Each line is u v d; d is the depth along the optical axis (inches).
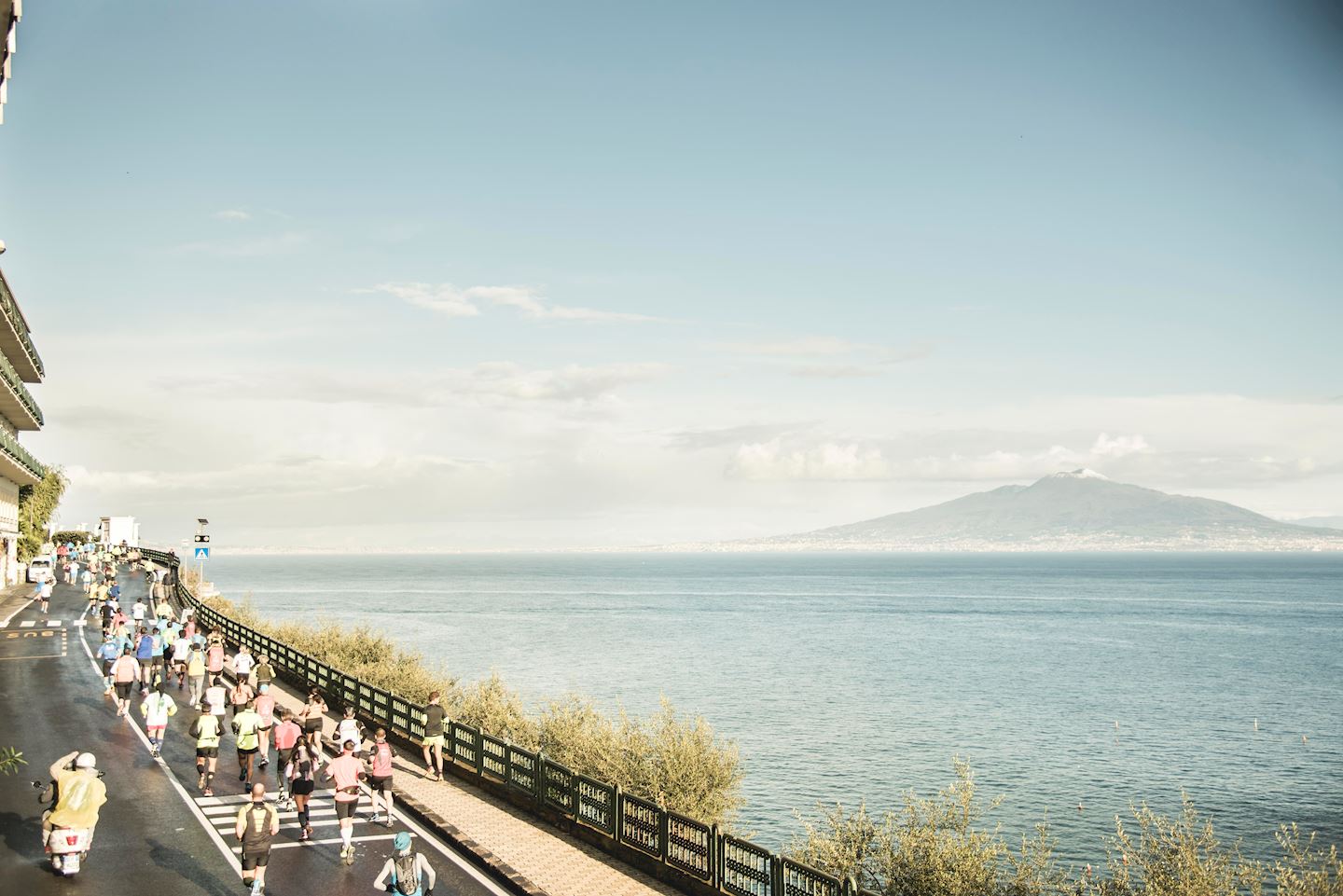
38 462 2837.1
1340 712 2847.0
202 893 643.5
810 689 3134.8
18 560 3294.8
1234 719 2731.3
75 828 665.0
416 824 820.6
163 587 2583.7
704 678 3321.9
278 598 7859.3
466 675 3174.2
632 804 724.0
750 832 1096.2
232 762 999.0
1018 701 2989.7
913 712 2748.5
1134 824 1675.7
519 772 868.0
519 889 662.5
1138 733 2509.8
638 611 6752.0
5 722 1135.0
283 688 1475.1
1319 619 6338.6
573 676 3267.7
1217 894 752.3
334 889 653.9
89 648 1736.0
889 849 802.8
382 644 1990.7
